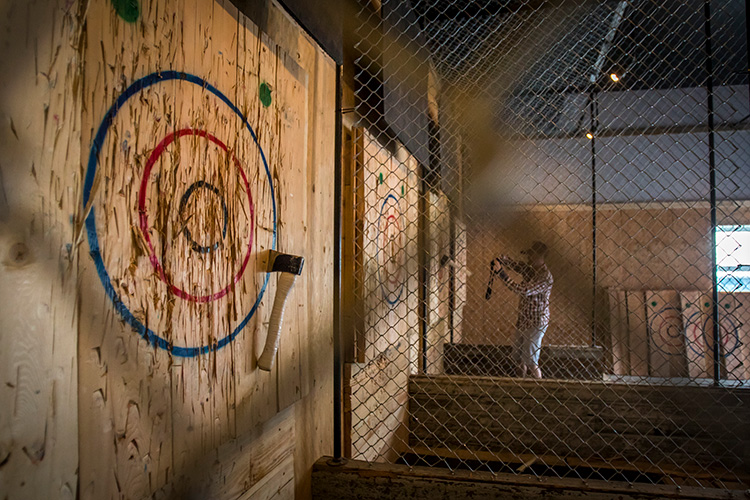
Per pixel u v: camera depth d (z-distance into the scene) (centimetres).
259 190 149
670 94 612
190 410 116
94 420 88
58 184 81
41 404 77
